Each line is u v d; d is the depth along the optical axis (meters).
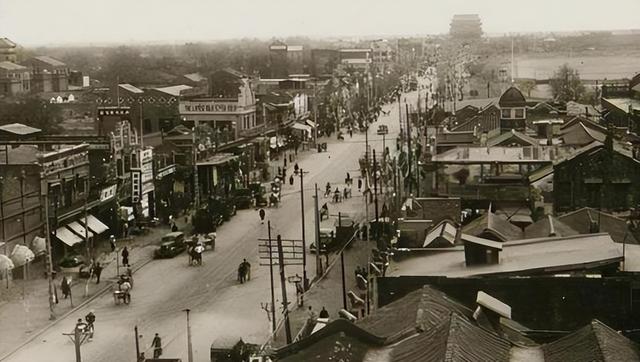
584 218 67.88
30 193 81.69
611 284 42.41
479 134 121.44
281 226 102.81
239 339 55.94
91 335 62.41
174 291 75.56
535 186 83.38
